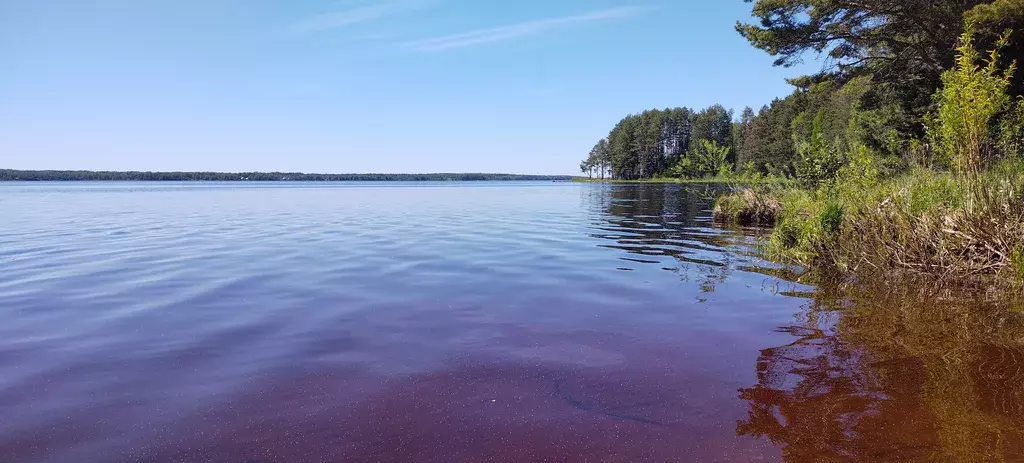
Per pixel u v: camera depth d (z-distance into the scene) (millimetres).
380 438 2750
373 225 14227
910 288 6031
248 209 21500
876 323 4660
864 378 3438
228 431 2820
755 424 2867
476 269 7484
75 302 5578
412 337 4406
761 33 17484
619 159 104438
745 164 13570
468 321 4863
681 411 3035
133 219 16234
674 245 9961
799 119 51719
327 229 13125
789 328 4570
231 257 8602
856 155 9828
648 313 5105
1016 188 6590
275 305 5461
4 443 2682
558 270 7383
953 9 14938
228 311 5223
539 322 4824
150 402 3168
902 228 7098
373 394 3281
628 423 2902
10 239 10992
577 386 3395
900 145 15164
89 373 3611
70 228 13328
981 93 7340
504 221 15453
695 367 3693
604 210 20391
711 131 92625
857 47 18312
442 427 2869
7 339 4340
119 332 4535
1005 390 3203
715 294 5883
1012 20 13133
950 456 2504
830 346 4082
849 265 7238
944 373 3484
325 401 3186
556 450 2631
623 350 4059
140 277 6926
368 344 4227
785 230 9062
